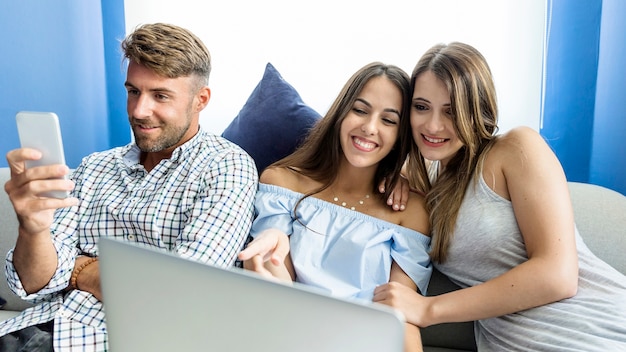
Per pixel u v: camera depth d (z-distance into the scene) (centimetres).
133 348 59
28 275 118
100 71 225
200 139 142
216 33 220
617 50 170
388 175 141
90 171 142
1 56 200
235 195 130
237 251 129
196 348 55
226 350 53
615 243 143
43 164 98
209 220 126
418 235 136
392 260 136
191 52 132
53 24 214
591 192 152
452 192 130
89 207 138
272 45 218
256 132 164
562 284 111
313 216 139
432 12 206
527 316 116
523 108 203
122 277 56
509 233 121
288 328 50
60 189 97
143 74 129
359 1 210
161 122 132
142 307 56
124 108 229
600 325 107
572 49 190
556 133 196
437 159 129
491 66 203
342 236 134
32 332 119
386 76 133
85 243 136
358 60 214
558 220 114
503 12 200
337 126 139
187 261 52
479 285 116
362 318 47
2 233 162
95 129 228
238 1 217
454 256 128
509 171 121
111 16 223
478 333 132
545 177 117
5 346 116
